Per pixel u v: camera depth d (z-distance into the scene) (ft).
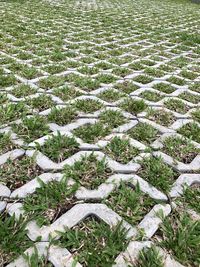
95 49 18.08
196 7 44.55
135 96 12.03
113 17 29.09
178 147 8.79
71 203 6.63
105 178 7.41
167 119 10.39
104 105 11.02
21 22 23.89
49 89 12.05
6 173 7.35
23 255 5.35
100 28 23.79
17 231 5.80
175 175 7.72
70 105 10.78
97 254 5.50
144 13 33.32
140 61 16.37
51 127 9.37
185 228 6.03
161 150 8.67
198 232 6.00
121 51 17.93
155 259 5.44
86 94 11.84
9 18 25.27
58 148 8.26
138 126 9.78
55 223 6.12
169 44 20.42
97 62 15.71
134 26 25.48
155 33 23.34
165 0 52.06
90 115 10.24
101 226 6.05
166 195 7.00
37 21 24.73
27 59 15.42
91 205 6.61
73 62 15.23
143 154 8.38
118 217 6.33
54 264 5.34
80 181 7.25
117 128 9.59
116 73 14.35
